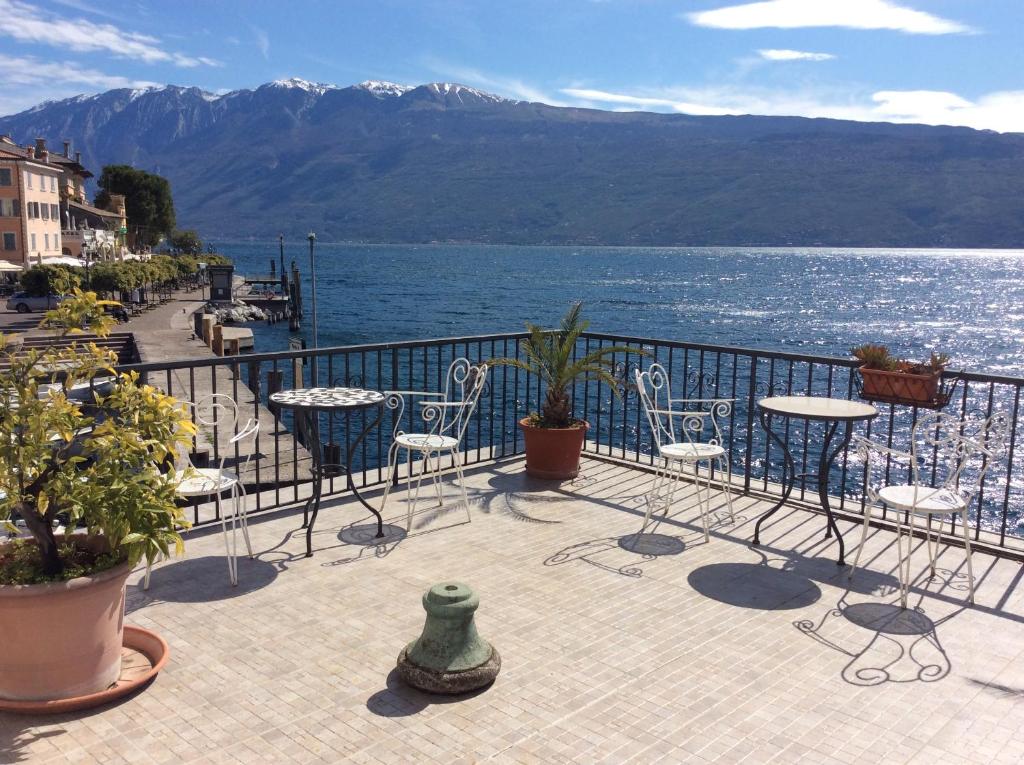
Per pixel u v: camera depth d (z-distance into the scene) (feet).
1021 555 17.15
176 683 11.68
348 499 21.22
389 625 13.70
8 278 198.08
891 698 11.59
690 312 232.53
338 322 196.34
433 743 10.27
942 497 15.01
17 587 10.15
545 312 224.12
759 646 13.17
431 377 88.79
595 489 22.45
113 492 10.42
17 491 10.36
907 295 309.83
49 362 11.20
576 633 13.53
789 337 170.91
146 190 353.31
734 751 10.21
